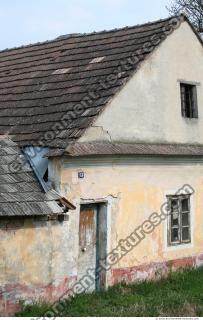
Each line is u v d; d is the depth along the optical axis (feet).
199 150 83.66
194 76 86.17
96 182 67.36
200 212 84.74
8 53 109.09
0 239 57.00
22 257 58.90
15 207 56.49
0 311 56.65
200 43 87.40
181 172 81.35
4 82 91.35
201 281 74.43
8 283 57.57
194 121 85.61
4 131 72.59
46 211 58.44
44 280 61.00
